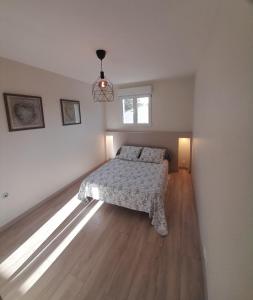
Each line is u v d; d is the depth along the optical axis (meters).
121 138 4.33
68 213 2.46
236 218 0.69
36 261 1.68
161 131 3.93
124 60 2.29
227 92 0.91
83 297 1.35
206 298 1.25
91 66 2.54
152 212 2.16
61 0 1.09
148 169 3.07
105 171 3.00
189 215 2.33
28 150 2.45
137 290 1.39
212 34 1.46
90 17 1.29
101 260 1.68
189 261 1.63
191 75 3.28
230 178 0.80
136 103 4.10
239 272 0.64
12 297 1.36
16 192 2.30
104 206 2.61
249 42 0.59
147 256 1.71
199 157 2.25
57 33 1.53
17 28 1.44
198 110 2.54
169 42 1.75
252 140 0.54
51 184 2.91
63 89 3.07
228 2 0.92
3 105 2.10
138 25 1.41
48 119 2.78
